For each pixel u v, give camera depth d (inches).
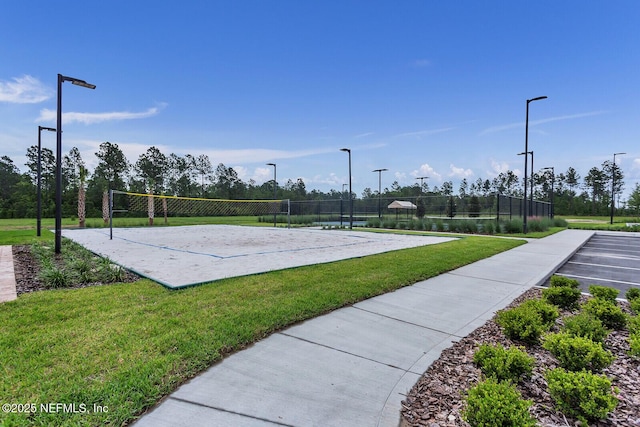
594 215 2160.4
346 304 184.4
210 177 2096.5
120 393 90.8
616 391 92.8
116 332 130.3
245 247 436.5
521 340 142.0
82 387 92.7
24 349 113.8
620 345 144.3
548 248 454.0
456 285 238.5
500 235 664.4
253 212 1553.9
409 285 233.1
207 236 620.1
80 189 863.7
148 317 147.9
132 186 1734.7
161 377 100.3
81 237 581.6
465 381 109.1
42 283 215.5
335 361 120.0
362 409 92.3
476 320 168.9
